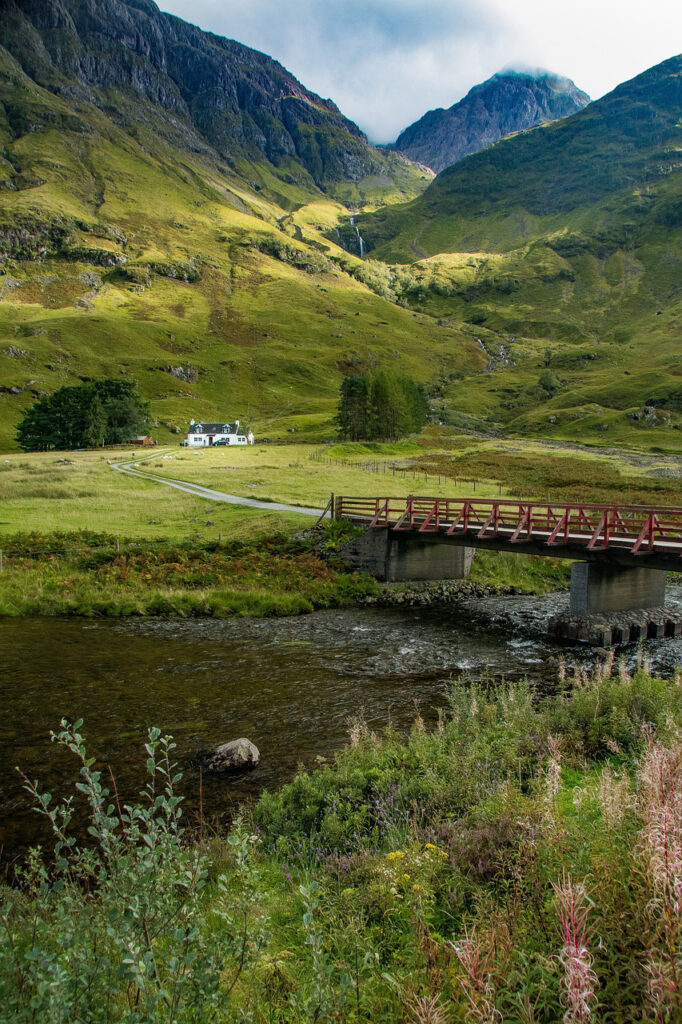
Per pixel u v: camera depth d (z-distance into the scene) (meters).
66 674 20.28
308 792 10.12
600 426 173.12
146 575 33.66
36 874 7.39
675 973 3.82
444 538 34.28
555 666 21.80
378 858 7.39
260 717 16.58
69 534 39.91
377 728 15.70
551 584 38.00
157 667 21.23
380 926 6.08
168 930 4.57
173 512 50.22
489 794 8.84
